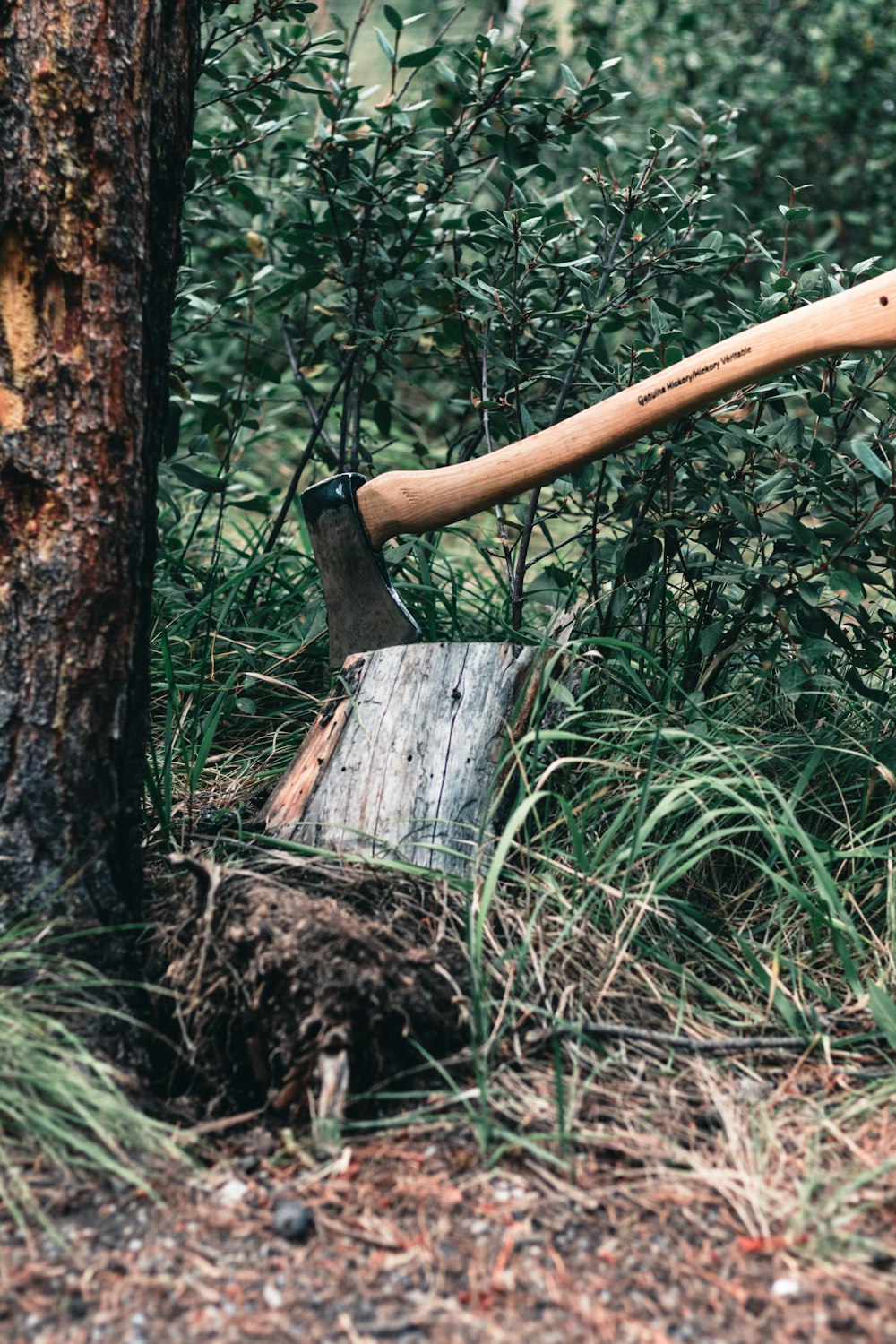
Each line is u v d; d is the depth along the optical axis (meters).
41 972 1.81
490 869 1.96
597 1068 1.86
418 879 2.14
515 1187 1.67
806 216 2.65
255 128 3.01
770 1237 1.58
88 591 1.88
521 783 2.14
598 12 5.38
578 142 4.89
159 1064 1.89
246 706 2.71
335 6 6.18
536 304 2.95
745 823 2.42
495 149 2.97
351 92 3.03
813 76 5.62
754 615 2.54
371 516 2.39
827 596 3.41
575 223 2.93
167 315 2.04
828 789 2.53
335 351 3.40
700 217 2.88
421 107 2.88
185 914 1.97
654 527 2.58
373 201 2.88
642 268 2.71
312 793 2.31
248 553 3.43
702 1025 2.03
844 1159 1.74
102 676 1.91
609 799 2.35
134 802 2.00
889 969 2.14
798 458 2.52
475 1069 1.85
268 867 2.16
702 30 5.41
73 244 1.87
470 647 2.37
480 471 2.30
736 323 2.79
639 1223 1.62
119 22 1.89
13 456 1.86
